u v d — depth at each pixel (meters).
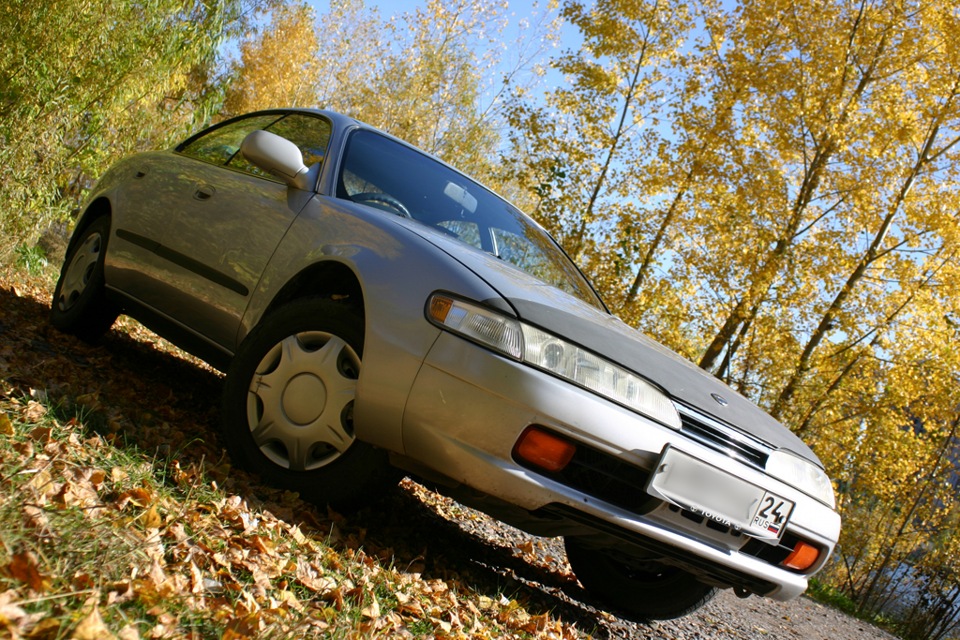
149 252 3.89
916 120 14.30
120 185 4.46
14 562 1.44
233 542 2.14
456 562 3.25
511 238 3.88
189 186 3.91
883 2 14.30
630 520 2.62
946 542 14.88
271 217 3.34
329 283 3.12
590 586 3.69
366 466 2.71
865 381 15.79
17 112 5.47
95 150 6.56
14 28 5.41
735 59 14.52
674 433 2.67
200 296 3.51
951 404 15.72
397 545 3.00
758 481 2.81
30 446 2.12
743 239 14.55
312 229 3.15
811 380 15.53
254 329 3.04
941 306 14.76
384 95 27.44
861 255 15.02
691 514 2.76
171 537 1.97
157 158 4.42
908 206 14.55
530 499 2.52
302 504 2.73
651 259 15.30
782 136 14.37
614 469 2.64
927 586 14.45
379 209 3.29
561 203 15.66
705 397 2.90
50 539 1.64
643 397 2.66
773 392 16.09
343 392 2.75
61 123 5.91
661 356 3.10
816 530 3.03
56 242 8.41
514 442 2.49
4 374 2.81
